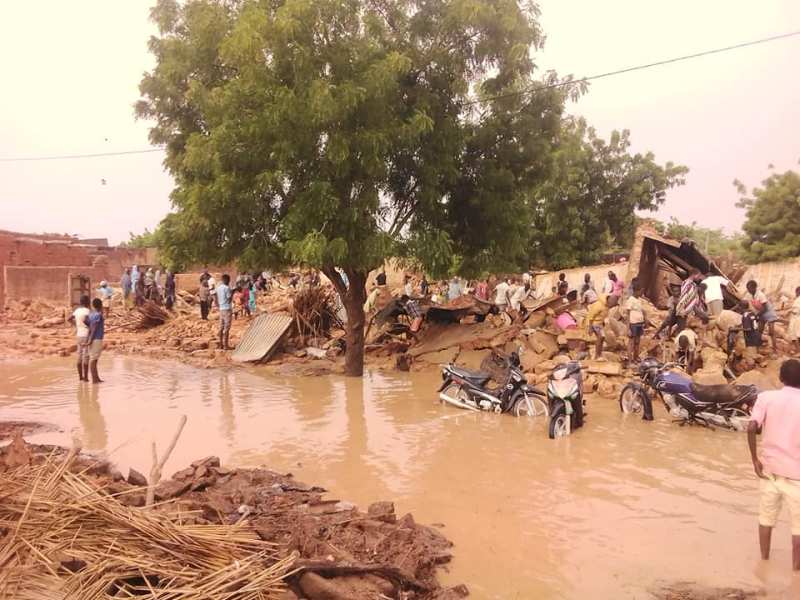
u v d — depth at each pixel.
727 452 8.34
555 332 15.45
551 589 4.64
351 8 11.84
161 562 3.84
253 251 12.56
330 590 4.08
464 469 7.51
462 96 13.18
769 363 12.99
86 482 4.55
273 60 11.55
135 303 25.62
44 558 3.65
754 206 31.00
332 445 8.52
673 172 32.84
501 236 14.16
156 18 14.12
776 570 4.97
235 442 8.62
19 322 25.84
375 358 16.97
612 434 9.28
